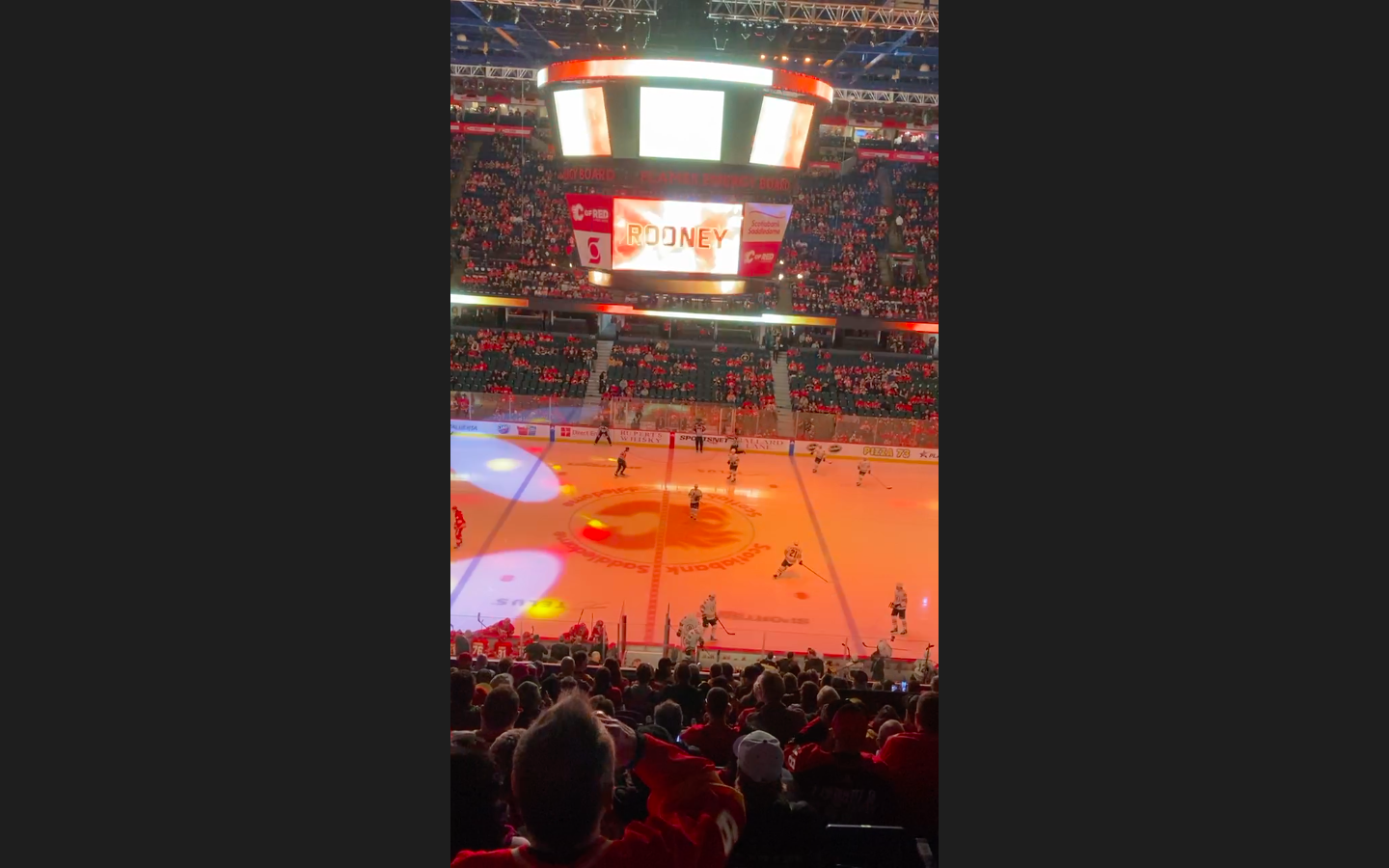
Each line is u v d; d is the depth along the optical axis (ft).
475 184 124.36
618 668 39.78
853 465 104.42
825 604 69.51
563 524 83.25
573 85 76.07
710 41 97.66
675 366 118.62
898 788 28.45
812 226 125.90
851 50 103.76
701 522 85.25
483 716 28.07
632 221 77.97
